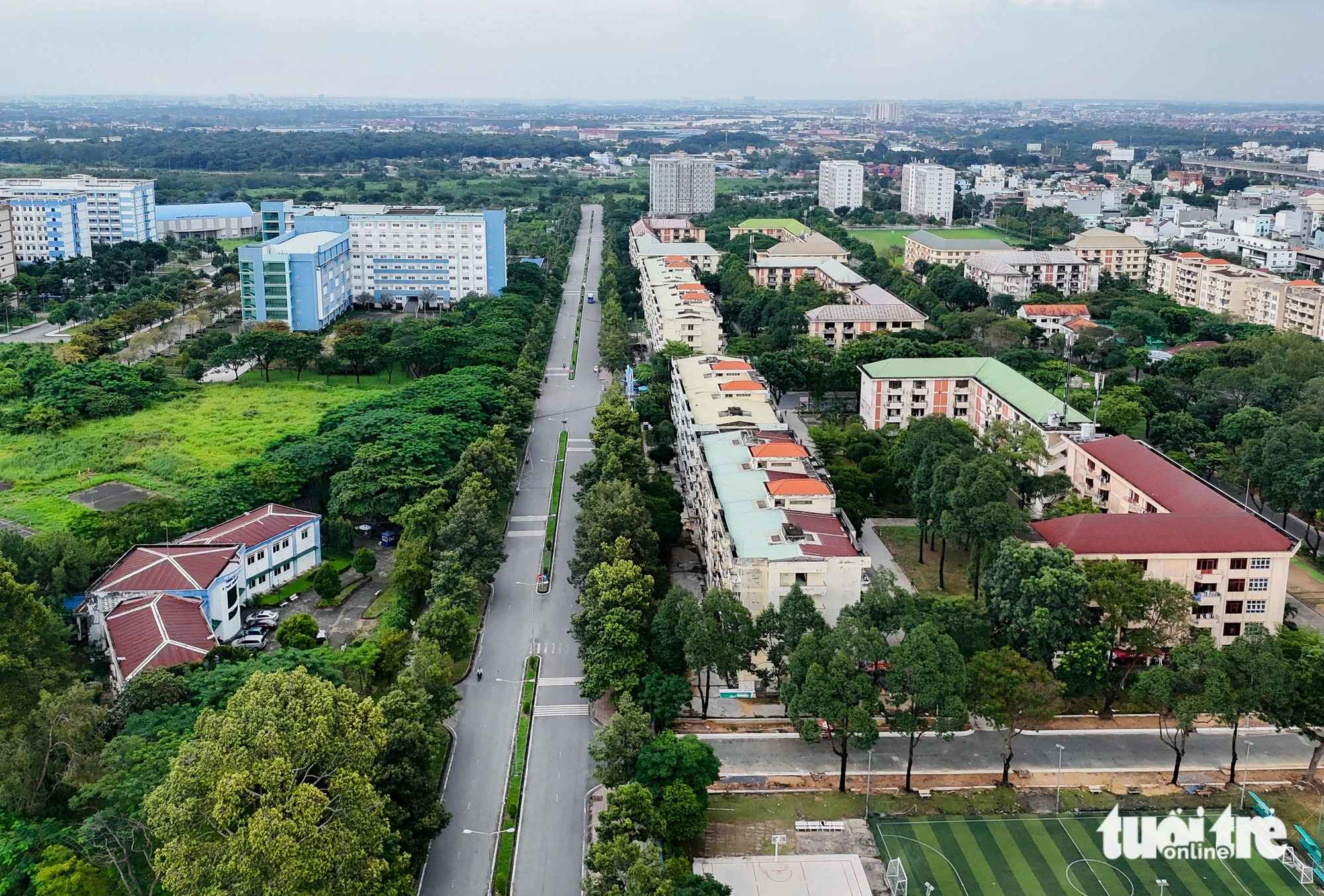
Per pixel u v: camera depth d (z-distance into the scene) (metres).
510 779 182.62
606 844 146.00
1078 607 197.88
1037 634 194.38
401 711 166.50
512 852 164.75
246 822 126.50
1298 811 174.88
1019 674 177.62
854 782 183.00
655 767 163.88
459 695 192.62
